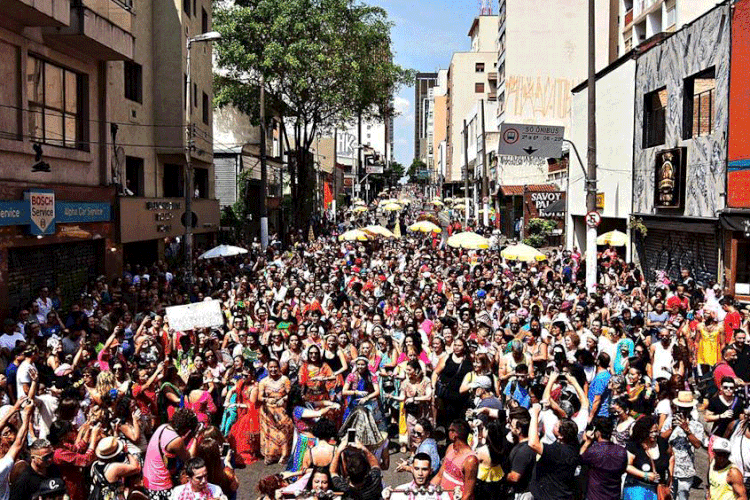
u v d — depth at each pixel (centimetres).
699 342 1419
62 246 2005
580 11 5591
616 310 1697
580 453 758
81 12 1873
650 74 2456
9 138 1733
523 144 2319
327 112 4656
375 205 9050
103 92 2252
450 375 1049
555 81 5634
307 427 904
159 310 1606
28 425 801
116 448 720
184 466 718
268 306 1745
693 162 2109
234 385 1099
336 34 4259
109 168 2302
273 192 5275
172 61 2825
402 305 1700
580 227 3538
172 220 2848
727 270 1911
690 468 840
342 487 673
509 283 2062
